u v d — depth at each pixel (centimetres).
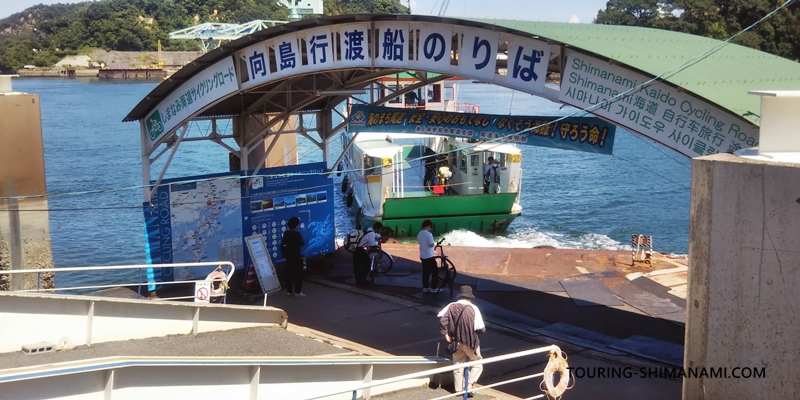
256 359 754
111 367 634
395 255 1825
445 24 1145
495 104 7844
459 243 2483
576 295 1461
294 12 15775
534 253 1781
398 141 3036
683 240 2833
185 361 690
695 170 521
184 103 1462
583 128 1153
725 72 981
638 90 942
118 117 8112
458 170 2741
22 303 898
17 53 16062
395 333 1256
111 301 969
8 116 1350
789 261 482
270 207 1636
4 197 1359
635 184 3997
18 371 591
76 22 16862
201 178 1531
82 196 3769
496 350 1172
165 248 1504
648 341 1211
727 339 511
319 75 1647
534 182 4062
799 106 520
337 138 5400
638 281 1543
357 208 2931
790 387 489
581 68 1001
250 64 1362
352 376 870
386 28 1209
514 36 1073
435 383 970
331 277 1628
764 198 487
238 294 1490
